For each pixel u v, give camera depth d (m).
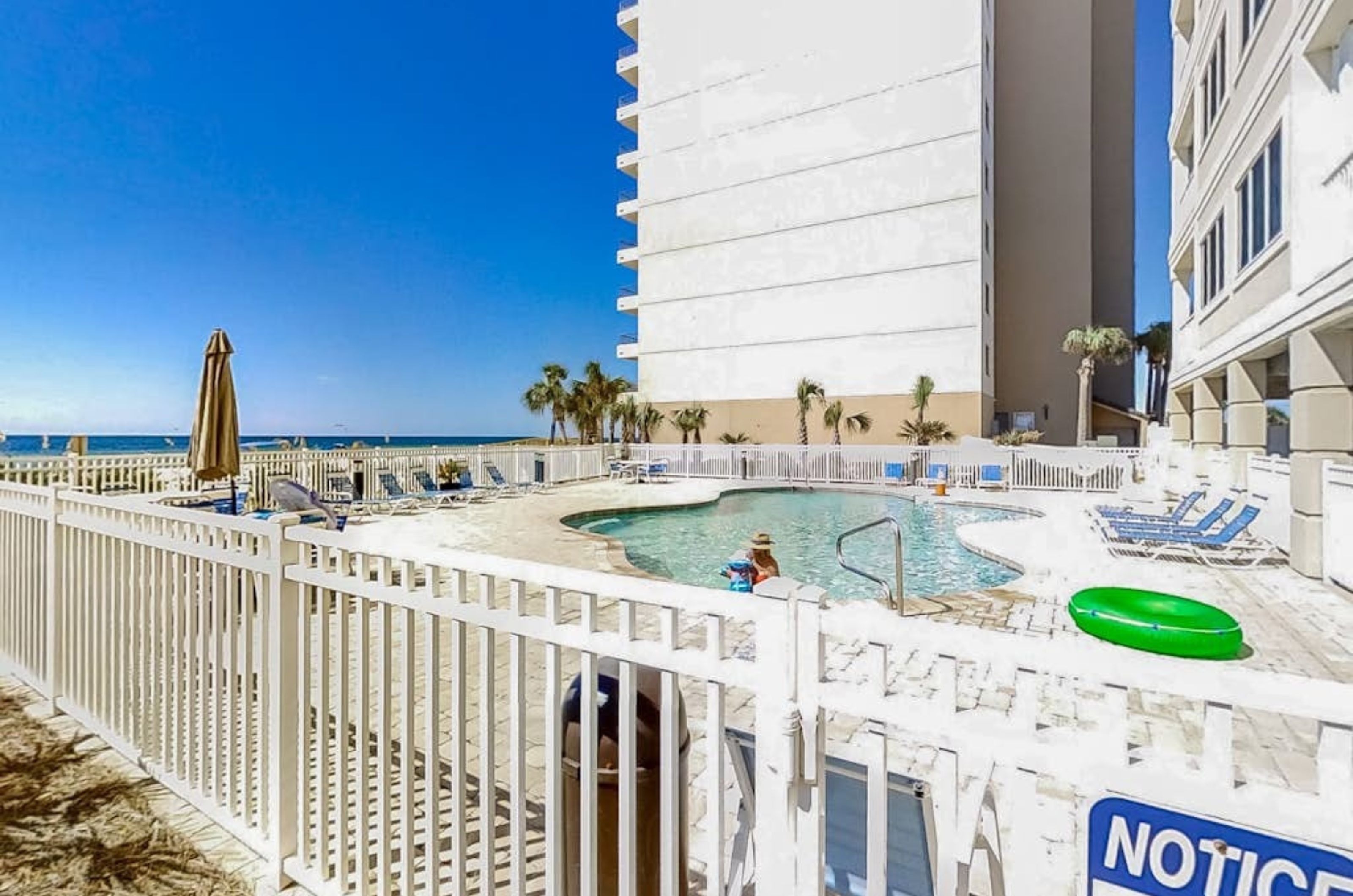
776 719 1.23
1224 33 10.25
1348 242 6.25
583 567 7.44
